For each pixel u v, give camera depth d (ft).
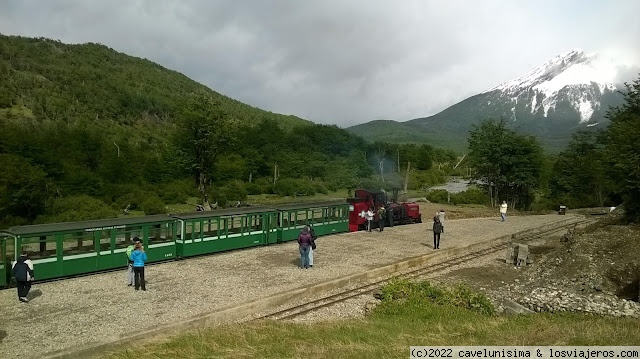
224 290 66.74
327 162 329.93
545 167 254.47
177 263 84.64
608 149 122.83
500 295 70.59
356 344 42.52
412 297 60.29
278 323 52.95
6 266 67.56
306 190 268.82
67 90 442.91
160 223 85.05
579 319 50.16
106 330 50.49
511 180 220.84
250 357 40.14
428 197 255.91
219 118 204.64
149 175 229.25
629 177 107.14
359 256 92.89
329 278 73.92
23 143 174.60
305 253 81.05
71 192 170.71
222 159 271.08
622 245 81.00
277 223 107.34
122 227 79.41
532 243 119.03
